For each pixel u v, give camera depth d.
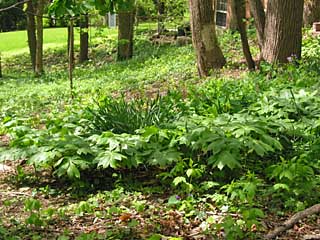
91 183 5.99
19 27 40.94
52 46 30.81
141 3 23.95
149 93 12.61
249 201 4.77
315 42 14.16
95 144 5.98
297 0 10.60
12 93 15.96
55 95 14.23
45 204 5.49
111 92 13.77
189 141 5.65
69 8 5.40
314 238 4.27
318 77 9.06
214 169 5.77
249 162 6.04
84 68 22.50
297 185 5.05
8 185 6.16
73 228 4.76
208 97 7.85
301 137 6.30
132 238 4.46
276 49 10.79
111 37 28.66
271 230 4.47
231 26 20.59
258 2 11.30
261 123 5.87
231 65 13.30
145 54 21.72
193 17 13.24
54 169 6.21
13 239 4.46
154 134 5.86
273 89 7.68
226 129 5.67
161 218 4.84
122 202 5.33
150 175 6.11
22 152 5.88
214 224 4.50
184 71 14.75
